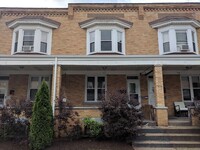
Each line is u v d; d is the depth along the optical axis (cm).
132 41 1730
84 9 1820
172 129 1193
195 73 1661
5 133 1101
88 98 1644
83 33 1750
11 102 1134
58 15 1805
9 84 1650
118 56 1358
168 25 1684
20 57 1362
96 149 1007
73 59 1369
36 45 1645
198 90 1659
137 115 1091
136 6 1814
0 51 1706
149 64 1355
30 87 1659
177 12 1812
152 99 1634
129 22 1739
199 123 1262
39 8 1812
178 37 1670
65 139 1144
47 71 1656
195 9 1819
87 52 1697
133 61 1359
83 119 1200
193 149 1043
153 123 1286
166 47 1686
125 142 1102
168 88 1639
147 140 1120
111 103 1088
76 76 1658
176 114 1579
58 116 1123
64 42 1728
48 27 1727
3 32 1750
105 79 1667
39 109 1035
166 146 1071
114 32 1689
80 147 1027
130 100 1105
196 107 1227
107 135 1085
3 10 1806
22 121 1095
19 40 1656
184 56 1351
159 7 1816
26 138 1066
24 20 1666
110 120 1081
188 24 1681
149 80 1667
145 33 1747
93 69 1612
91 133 1130
